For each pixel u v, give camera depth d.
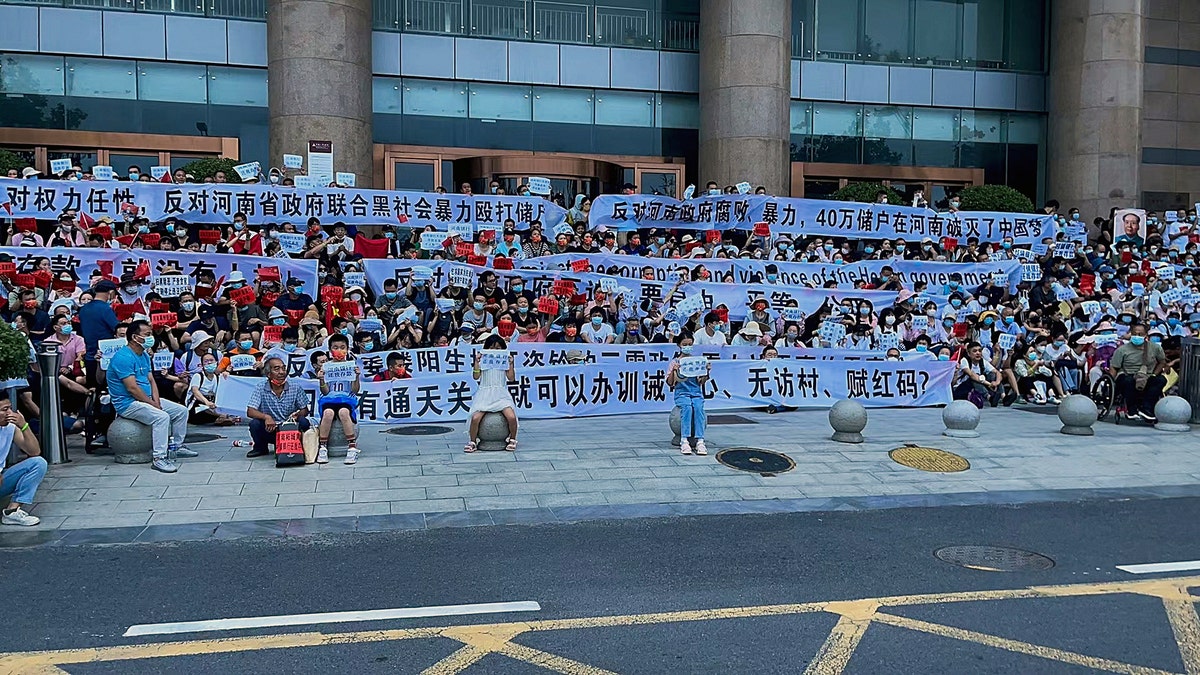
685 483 8.77
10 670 4.51
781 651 4.78
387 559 6.41
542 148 22.75
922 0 24.78
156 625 5.12
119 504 7.75
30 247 12.70
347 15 19.42
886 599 5.60
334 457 9.52
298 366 11.05
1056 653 4.76
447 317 13.34
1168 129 26.81
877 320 15.06
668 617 5.27
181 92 20.55
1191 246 19.77
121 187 14.49
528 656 4.70
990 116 25.41
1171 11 26.75
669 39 23.33
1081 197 23.80
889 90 24.48
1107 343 14.04
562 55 22.67
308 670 4.53
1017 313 15.81
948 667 4.57
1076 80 23.91
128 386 8.83
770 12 21.53
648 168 23.19
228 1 20.64
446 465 9.29
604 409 12.49
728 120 21.59
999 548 6.80
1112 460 10.10
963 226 18.55
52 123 19.84
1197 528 7.48
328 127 19.17
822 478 9.06
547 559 6.44
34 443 7.32
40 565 6.24
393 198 15.77
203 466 9.11
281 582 5.90
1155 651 4.79
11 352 7.64
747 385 12.88
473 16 22.16
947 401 13.66
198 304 12.49
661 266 15.17
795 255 16.73
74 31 19.81
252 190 15.10
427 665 4.59
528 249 15.59
